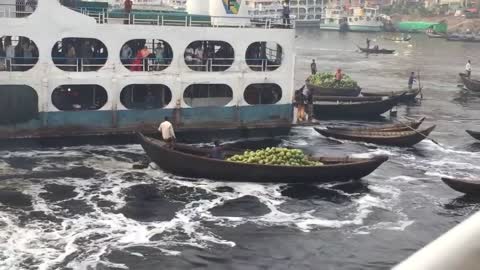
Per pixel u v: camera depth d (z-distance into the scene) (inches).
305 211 745.6
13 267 551.8
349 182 876.0
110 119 1052.5
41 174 865.5
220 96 1168.2
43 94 994.7
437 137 1300.4
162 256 594.9
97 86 1073.5
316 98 1561.3
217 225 687.1
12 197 756.0
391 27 7155.5
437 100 1903.3
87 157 972.6
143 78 1062.4
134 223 684.7
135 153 1009.5
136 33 1044.5
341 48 4431.6
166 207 743.1
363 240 657.6
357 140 1179.9
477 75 2743.6
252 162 844.0
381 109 1509.6
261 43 1219.2
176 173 870.4
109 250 604.4
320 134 1226.6
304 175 836.0
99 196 775.7
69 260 575.2
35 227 657.0
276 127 1184.8
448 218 741.9
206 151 898.7
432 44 5216.5
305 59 3383.4
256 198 785.6
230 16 1151.6
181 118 1105.4
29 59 1017.5
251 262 588.7
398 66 3063.5
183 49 1081.4
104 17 1055.0
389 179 918.4
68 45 1100.5
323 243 644.1
